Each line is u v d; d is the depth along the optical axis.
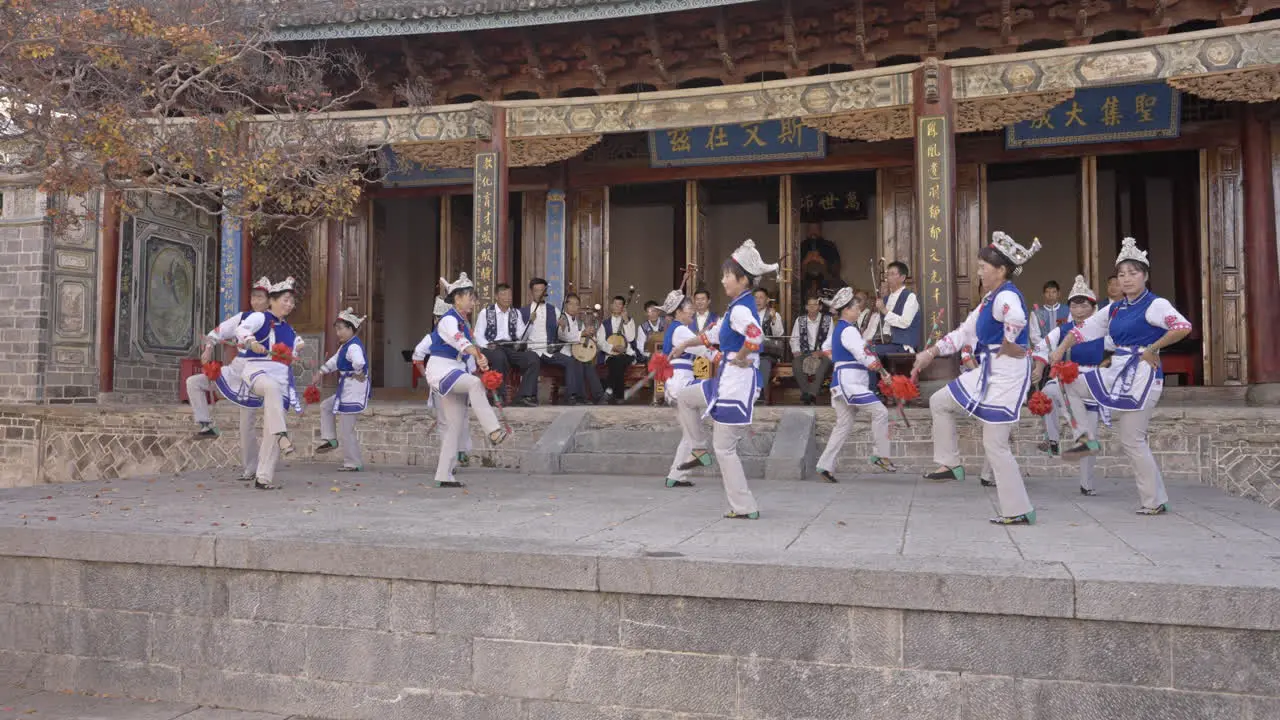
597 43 14.12
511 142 13.49
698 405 6.39
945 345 6.27
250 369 8.05
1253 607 3.41
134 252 15.75
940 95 11.57
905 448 9.89
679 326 8.60
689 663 4.05
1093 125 14.58
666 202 18.78
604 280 16.75
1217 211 14.02
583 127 13.23
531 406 12.39
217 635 4.76
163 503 6.66
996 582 3.68
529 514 6.04
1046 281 18.70
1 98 9.61
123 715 4.60
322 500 6.95
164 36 9.30
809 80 12.39
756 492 7.73
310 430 11.79
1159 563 4.00
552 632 4.24
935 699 3.77
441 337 7.98
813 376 13.34
